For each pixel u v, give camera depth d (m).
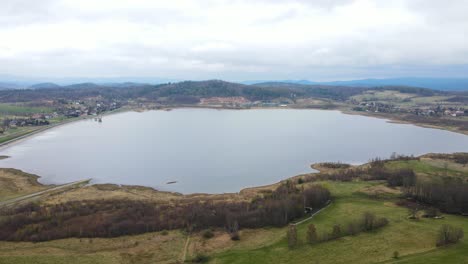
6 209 121.69
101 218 110.56
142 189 155.50
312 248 88.69
